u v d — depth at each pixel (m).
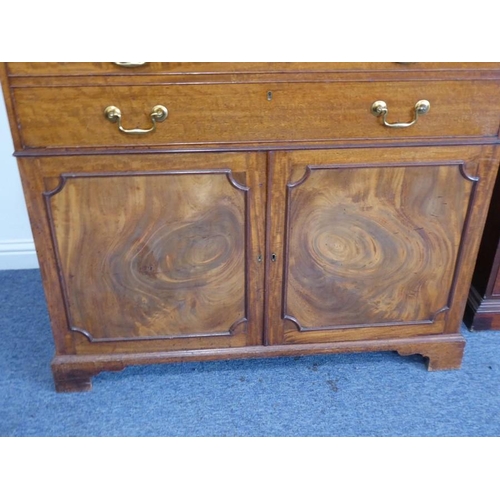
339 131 1.11
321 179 1.16
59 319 1.28
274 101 1.07
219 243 1.21
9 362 1.47
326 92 1.07
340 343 1.39
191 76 1.02
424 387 1.40
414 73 1.06
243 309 1.31
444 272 1.32
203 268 1.24
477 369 1.46
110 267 1.22
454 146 1.15
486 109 1.12
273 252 1.24
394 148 1.14
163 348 1.35
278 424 1.29
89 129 1.06
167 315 1.30
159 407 1.34
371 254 1.27
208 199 1.16
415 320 1.38
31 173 1.09
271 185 1.15
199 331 1.33
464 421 1.31
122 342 1.33
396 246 1.26
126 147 1.08
